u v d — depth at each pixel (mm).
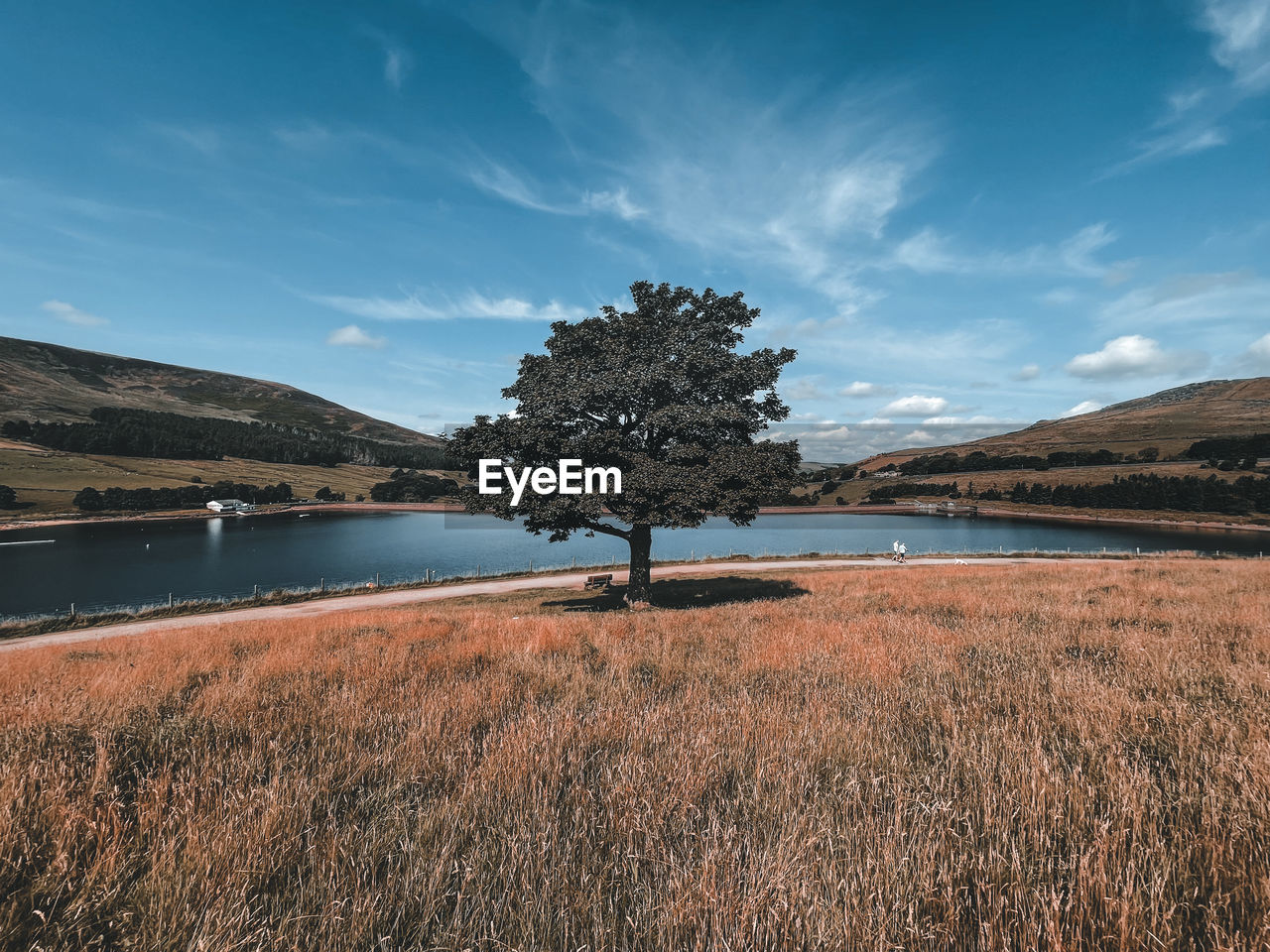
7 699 6414
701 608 16547
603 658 7941
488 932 2277
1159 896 2264
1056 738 4125
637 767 3564
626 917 2281
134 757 4016
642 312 23000
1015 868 2434
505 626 11562
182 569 62719
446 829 2887
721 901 2289
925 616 11297
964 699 5203
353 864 2570
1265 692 5031
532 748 3869
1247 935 2197
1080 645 7824
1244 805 2857
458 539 92375
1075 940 2104
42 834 2816
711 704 5098
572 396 19375
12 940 2174
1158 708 4664
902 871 2463
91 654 11703
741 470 19172
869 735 4277
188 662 8312
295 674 6879
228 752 4023
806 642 8453
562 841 2842
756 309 23094
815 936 2139
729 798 3342
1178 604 11828
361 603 30266
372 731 4520
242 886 2387
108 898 2367
